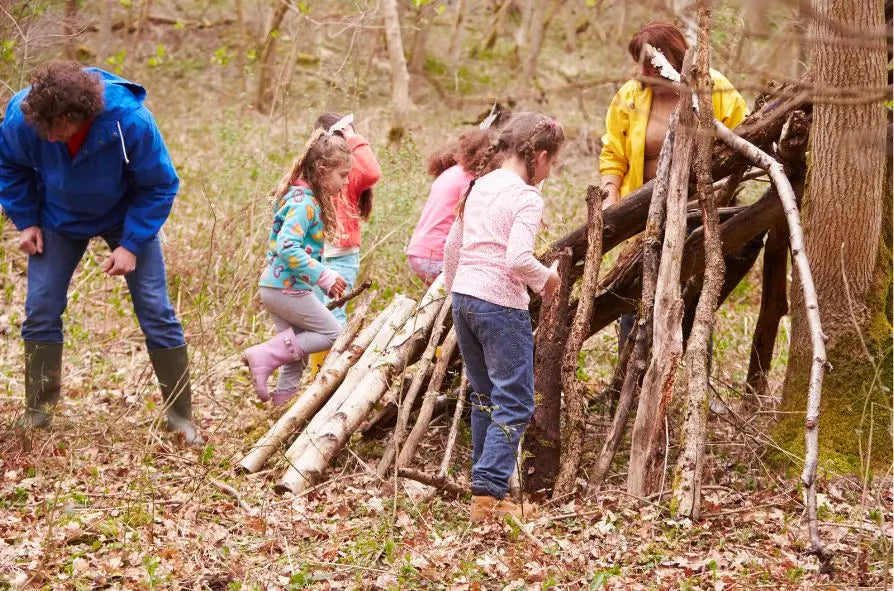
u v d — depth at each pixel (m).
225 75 15.33
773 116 2.63
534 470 4.20
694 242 4.66
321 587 3.30
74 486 4.13
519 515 3.86
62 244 4.77
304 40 14.09
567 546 3.57
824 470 4.16
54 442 4.59
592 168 10.31
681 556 3.51
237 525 3.78
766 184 6.89
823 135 4.15
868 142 2.59
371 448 4.80
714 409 4.93
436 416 4.99
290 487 4.18
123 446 4.62
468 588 3.27
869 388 4.27
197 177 9.09
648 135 4.96
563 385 4.29
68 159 4.45
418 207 7.74
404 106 10.80
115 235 4.88
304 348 5.04
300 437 4.47
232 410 5.22
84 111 4.14
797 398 4.41
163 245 7.19
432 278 5.49
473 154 4.15
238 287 6.48
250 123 10.24
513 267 3.65
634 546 3.59
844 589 3.20
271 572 3.37
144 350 6.25
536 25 14.98
